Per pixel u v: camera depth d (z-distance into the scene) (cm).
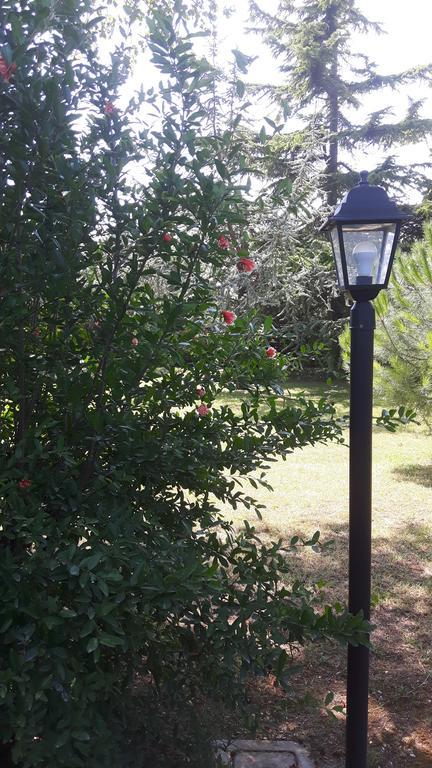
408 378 649
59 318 207
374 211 215
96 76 212
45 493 205
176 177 193
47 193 181
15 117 181
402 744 265
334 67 1873
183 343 207
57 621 163
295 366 273
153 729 214
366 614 225
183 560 195
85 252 201
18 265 184
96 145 205
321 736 263
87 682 169
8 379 205
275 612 206
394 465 756
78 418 205
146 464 220
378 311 668
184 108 206
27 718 160
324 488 649
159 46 203
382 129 1778
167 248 197
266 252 836
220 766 233
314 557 453
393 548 480
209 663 210
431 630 356
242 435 248
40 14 171
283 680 201
